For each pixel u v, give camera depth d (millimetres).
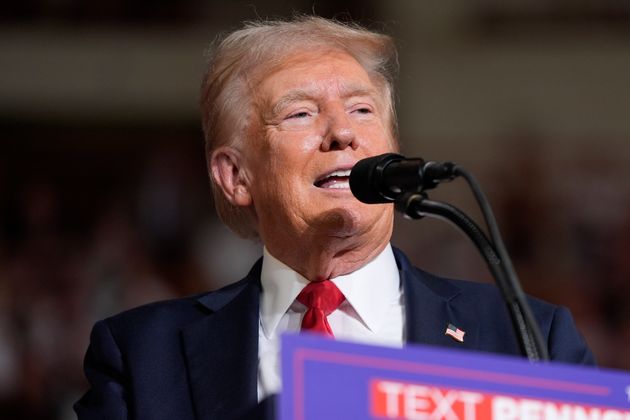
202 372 5621
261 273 6039
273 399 5301
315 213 5676
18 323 15078
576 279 16891
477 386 3883
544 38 19969
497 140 19562
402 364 3855
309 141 5727
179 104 19828
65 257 16891
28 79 19734
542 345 4301
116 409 5652
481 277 15820
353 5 19781
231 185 6133
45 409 14492
